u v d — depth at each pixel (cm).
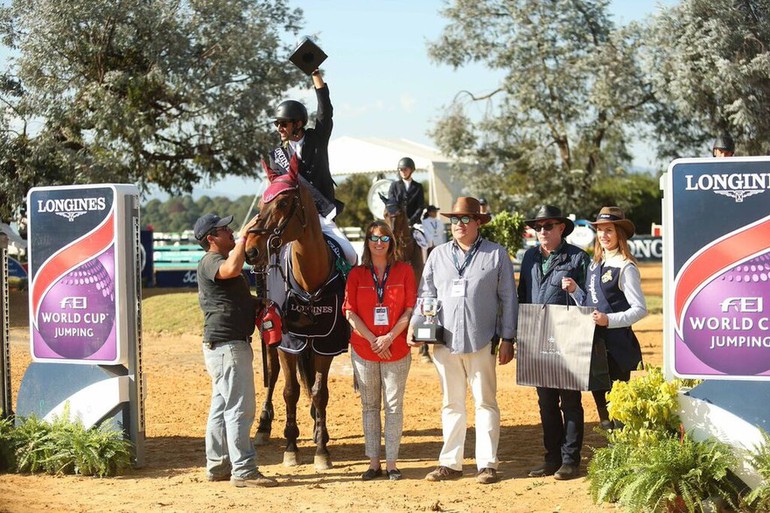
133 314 786
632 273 741
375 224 731
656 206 4844
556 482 702
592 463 644
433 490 687
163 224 11488
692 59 2933
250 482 707
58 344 805
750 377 621
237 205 10162
